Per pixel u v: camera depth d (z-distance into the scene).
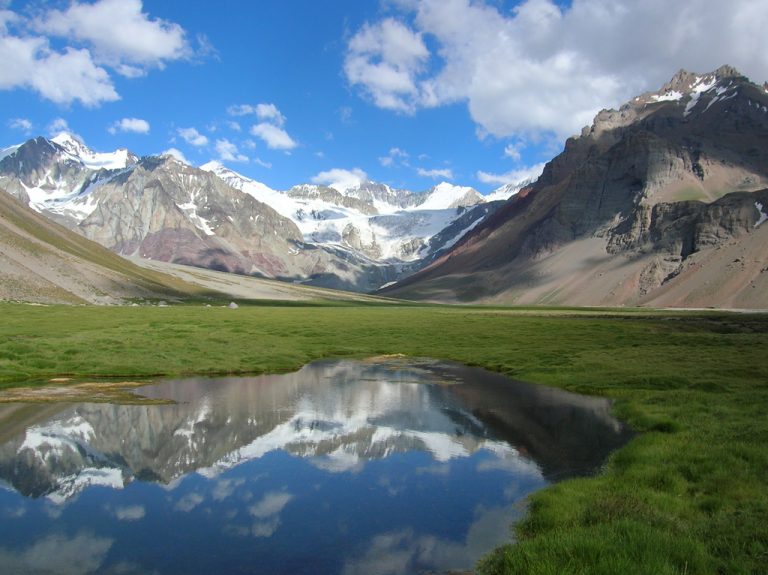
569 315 156.12
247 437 26.17
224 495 18.64
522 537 15.31
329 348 66.25
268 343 64.69
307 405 33.91
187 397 35.91
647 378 40.88
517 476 20.70
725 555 12.90
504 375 48.00
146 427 27.80
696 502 16.78
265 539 15.22
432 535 15.52
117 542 14.96
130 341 57.69
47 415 30.05
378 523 16.34
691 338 74.12
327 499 18.31
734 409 29.16
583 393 38.66
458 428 28.25
